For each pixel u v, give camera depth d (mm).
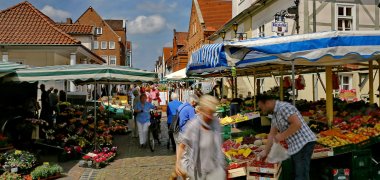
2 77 9711
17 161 8562
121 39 79250
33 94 13469
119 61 71750
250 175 6387
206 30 40281
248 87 26078
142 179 8367
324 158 7203
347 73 19688
